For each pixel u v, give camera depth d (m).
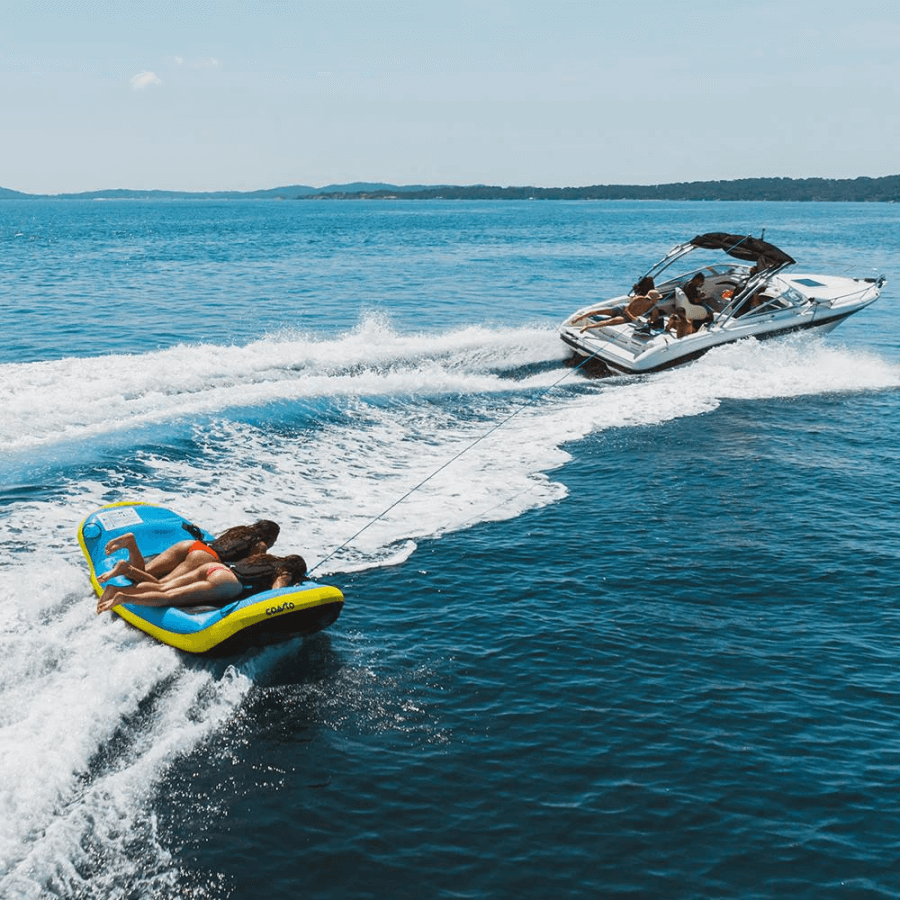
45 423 11.83
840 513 10.68
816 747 6.21
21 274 37.94
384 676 6.95
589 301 30.52
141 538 7.82
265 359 16.12
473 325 25.09
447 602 8.21
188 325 24.30
